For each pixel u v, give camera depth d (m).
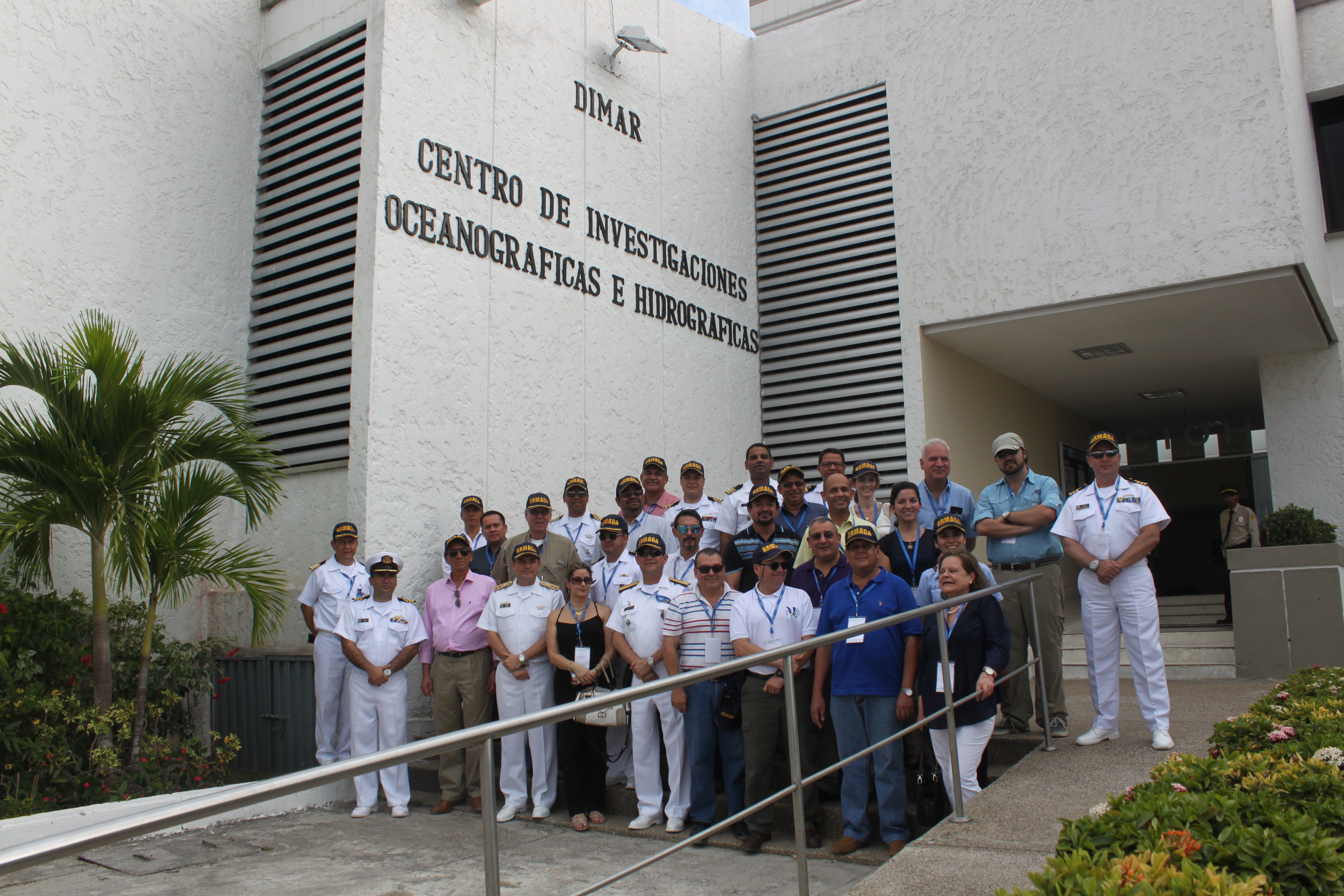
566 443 8.52
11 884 2.18
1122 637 5.65
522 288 8.31
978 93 9.95
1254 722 4.28
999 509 6.22
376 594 6.55
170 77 7.90
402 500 7.20
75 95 7.26
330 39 8.03
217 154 8.19
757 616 5.35
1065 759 5.23
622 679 5.97
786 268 11.05
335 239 7.70
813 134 11.03
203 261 8.00
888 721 4.95
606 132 9.37
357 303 7.28
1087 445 15.00
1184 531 17.20
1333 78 11.02
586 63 9.27
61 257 7.09
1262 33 8.60
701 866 4.14
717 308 10.48
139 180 7.62
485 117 8.20
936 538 5.43
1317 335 10.17
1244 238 8.54
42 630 5.95
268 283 8.22
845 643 5.05
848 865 4.80
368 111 7.47
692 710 5.48
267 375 8.13
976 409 11.16
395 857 2.60
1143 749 5.32
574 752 5.67
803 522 6.31
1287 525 9.21
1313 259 8.95
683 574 6.28
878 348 10.38
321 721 6.61
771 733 5.24
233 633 7.70
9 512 5.70
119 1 7.60
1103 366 11.55
